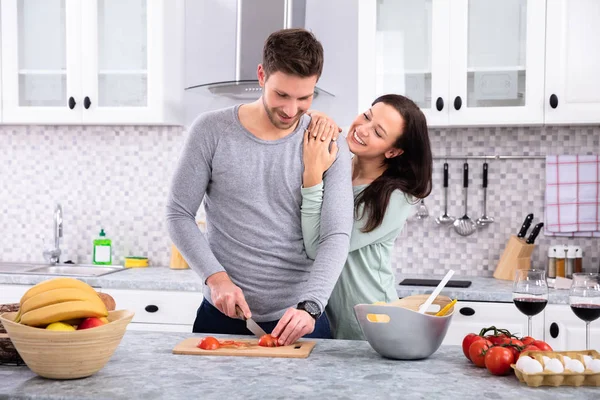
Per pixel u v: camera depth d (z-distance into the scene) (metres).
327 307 2.29
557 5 3.19
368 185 2.19
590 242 3.54
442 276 3.57
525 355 1.46
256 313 2.08
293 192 2.02
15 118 3.59
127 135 3.87
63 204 3.92
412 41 3.33
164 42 3.51
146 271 3.58
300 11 3.42
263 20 3.29
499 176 3.60
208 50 3.74
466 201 3.62
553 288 3.14
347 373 1.50
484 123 3.26
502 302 3.02
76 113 3.55
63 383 1.41
